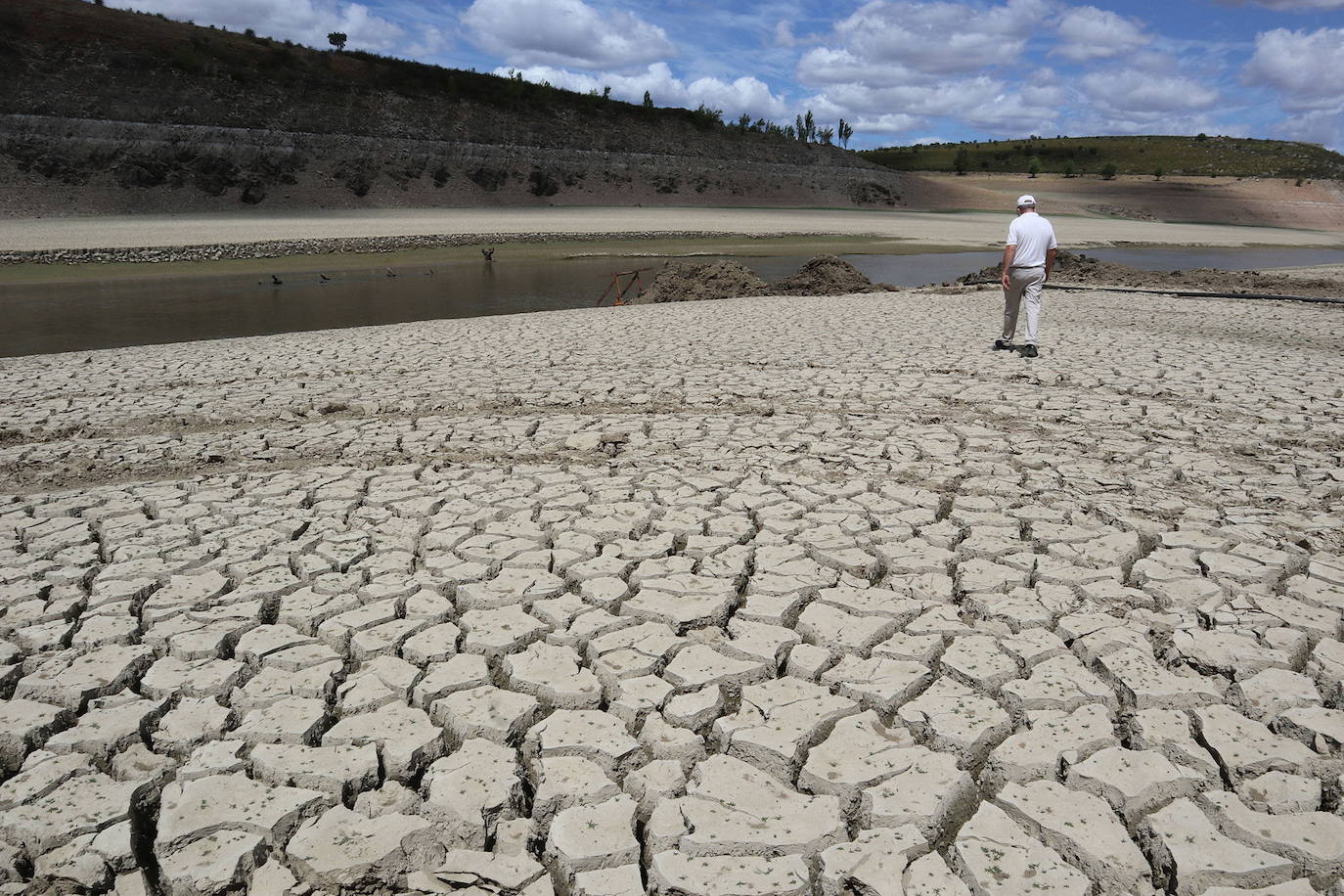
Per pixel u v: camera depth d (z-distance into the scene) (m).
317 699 3.23
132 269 28.02
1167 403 7.58
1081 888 2.30
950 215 69.75
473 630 3.71
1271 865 2.36
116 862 2.45
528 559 4.42
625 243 40.34
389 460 6.25
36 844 2.53
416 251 35.06
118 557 4.51
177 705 3.22
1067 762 2.80
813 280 19.41
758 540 4.60
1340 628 3.58
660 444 6.49
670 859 2.44
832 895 2.33
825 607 3.85
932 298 16.53
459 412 7.81
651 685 3.29
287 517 5.05
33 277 25.86
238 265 29.53
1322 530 4.60
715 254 35.38
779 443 6.42
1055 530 4.63
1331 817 2.52
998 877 2.33
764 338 11.45
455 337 12.34
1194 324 12.56
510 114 66.38
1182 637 3.52
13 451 6.62
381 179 54.69
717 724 3.04
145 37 54.62
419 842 2.54
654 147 71.44
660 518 4.93
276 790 2.74
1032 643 3.52
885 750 2.88
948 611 3.80
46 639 3.68
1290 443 6.36
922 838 2.50
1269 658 3.34
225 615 3.87
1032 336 9.72
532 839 2.57
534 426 7.06
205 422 7.62
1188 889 2.31
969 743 2.89
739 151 76.12
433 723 3.11
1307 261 38.53
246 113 53.34
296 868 2.46
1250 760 2.78
